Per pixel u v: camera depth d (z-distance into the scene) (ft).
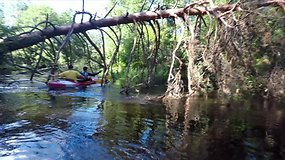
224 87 44.16
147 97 43.27
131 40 77.25
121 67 76.54
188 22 44.93
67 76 53.78
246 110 35.09
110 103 37.40
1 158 18.31
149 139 22.84
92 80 57.47
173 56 42.65
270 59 41.86
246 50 40.40
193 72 43.16
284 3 35.96
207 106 37.01
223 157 19.67
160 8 51.78
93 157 18.94
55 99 38.88
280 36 37.47
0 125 25.22
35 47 59.88
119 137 23.09
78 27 50.70
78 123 26.76
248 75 43.78
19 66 53.11
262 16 36.06
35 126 25.34
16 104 34.12
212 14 45.09
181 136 23.86
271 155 20.43
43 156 18.83
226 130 26.08
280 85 41.04
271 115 32.65
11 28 52.80
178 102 39.42
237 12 40.98
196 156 19.67
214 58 41.81
